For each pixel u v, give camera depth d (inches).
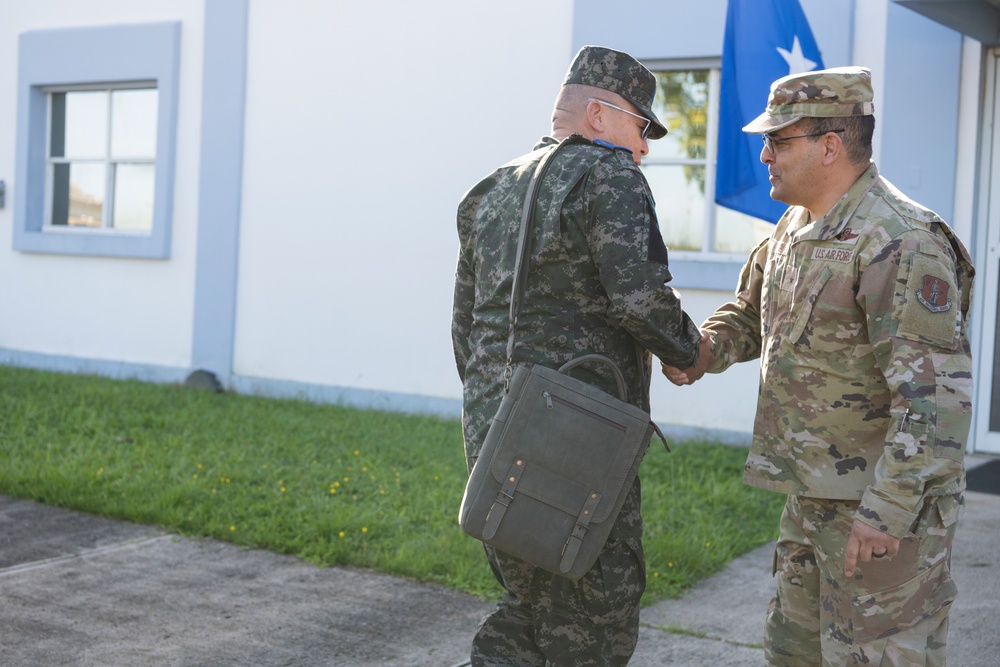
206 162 340.5
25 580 161.0
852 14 253.3
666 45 272.4
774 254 104.4
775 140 99.0
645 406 106.2
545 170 100.7
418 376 313.1
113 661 132.2
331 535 179.6
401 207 313.3
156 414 284.0
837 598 96.9
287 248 330.6
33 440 243.3
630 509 102.5
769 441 101.2
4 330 382.9
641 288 96.0
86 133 372.5
